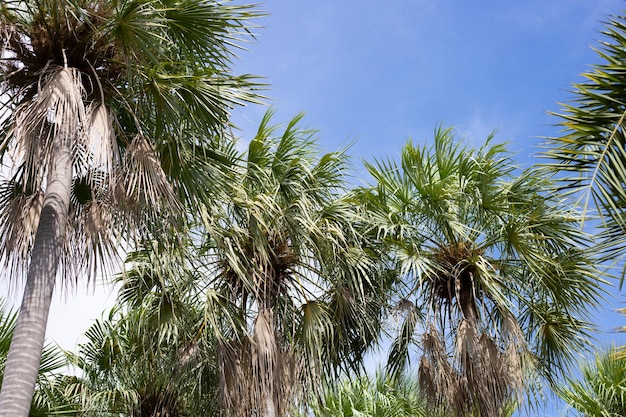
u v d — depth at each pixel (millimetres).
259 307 7281
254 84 6043
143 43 5379
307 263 7645
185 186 6031
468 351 7371
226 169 6449
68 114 5020
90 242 5406
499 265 7973
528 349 7633
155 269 6480
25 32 5422
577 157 4176
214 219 6863
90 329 9188
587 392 9906
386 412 11148
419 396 7898
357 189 8547
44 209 4992
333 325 7883
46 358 7586
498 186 8172
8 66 5434
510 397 7266
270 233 7406
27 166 5227
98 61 5656
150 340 7523
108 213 5484
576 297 7984
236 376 6812
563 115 4207
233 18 5852
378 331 8250
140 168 5363
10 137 5461
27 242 5480
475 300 7770
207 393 7598
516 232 7723
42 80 5344
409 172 8344
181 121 5945
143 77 5730
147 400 8672
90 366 9102
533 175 7910
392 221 8242
